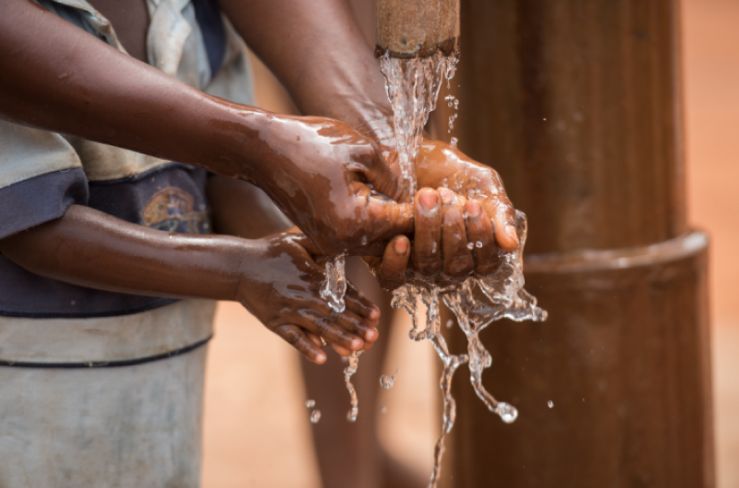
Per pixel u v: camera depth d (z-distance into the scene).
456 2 2.24
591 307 3.41
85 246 2.34
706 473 3.71
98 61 2.18
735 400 6.04
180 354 2.62
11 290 2.43
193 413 2.68
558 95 3.34
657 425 3.53
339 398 4.41
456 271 2.18
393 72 2.24
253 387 6.36
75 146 2.43
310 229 2.19
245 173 2.23
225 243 2.43
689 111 11.98
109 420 2.52
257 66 4.69
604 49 3.33
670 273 3.46
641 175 3.43
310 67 2.56
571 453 3.49
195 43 2.63
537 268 3.39
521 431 3.51
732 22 15.38
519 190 3.40
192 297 2.43
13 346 2.44
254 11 2.62
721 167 10.22
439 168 2.35
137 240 2.37
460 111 3.42
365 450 4.46
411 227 2.15
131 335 2.52
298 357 4.48
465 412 3.60
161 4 2.56
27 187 2.28
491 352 3.50
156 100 2.18
